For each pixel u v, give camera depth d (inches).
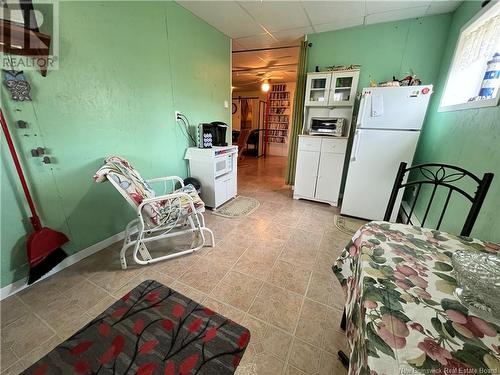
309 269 70.5
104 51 70.9
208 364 42.9
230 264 72.4
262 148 298.4
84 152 69.9
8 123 53.6
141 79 84.5
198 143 111.4
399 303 23.4
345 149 115.2
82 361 43.1
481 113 59.4
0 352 44.5
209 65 119.1
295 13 100.0
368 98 93.7
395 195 50.6
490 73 59.2
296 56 165.8
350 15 101.4
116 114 77.7
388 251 32.6
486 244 34.7
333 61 123.8
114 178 61.1
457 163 69.6
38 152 58.8
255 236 90.6
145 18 81.9
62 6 59.2
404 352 18.8
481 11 69.0
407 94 88.0
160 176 100.3
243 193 143.8
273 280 65.4
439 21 99.9
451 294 24.8
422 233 37.9
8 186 55.1
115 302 56.6
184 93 105.9
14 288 58.5
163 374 41.2
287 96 274.2
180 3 93.4
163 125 97.6
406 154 93.9
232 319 52.4
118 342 46.8
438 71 104.5
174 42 95.7
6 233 56.0
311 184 127.2
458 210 62.9
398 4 90.9
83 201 71.6
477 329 20.8
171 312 54.1
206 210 115.0
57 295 58.4
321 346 46.4
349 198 108.0
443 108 88.2
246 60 176.9
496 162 50.1
